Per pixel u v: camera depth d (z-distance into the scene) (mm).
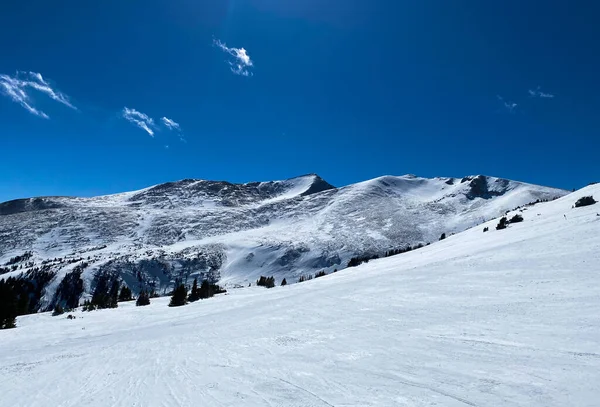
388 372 9422
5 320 35500
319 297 26484
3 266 177000
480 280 22828
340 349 12203
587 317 12383
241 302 37438
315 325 17109
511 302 16469
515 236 40969
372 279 32188
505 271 24000
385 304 20422
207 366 11734
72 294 125000
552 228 38594
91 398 9656
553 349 9711
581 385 7285
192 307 41094
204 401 8625
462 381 8281
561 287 17688
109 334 25781
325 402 7930
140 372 11773
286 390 8875
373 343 12516
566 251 25969
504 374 8406
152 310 42531
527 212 71500
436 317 15656
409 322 15289
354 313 19031
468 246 45781
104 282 134125
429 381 8508
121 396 9570
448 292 21047
